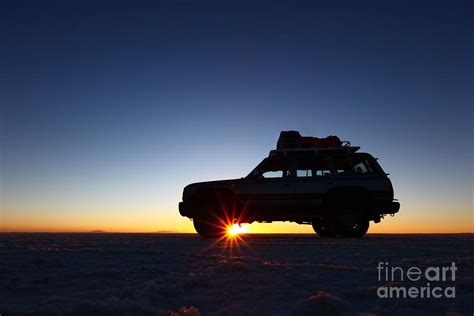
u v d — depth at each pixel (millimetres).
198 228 13461
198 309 4332
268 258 7504
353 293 4828
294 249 8969
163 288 4945
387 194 13086
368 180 13156
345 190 13117
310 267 6434
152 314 4047
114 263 6953
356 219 13016
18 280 5629
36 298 4742
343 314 4078
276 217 13352
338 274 5926
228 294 4828
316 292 4840
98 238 13344
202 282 5277
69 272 6152
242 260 7113
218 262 6934
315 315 4066
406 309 4191
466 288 5113
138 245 9883
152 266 6508
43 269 6480
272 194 13289
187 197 13586
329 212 13070
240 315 4098
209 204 13445
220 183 13531
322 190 13188
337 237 13891
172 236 14703
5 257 7648
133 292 4855
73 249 8742
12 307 4250
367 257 7621
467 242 11047
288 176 13391
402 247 9398
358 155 13484
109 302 4301
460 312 4141
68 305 4254
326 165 13430
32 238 13453
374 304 4441
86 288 5191
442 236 15180
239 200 13391
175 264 6797
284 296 4727
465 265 6652
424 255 7902
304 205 13242
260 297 4699
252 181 13430
